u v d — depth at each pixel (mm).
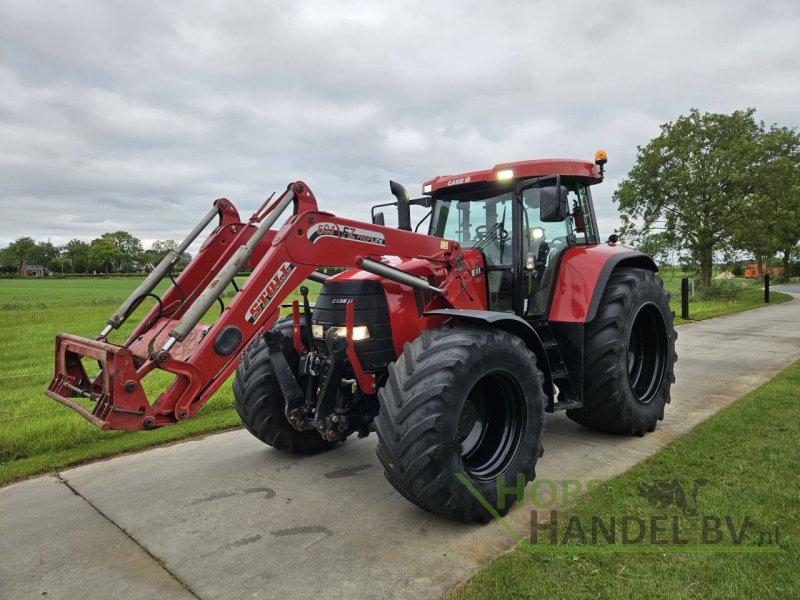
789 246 33125
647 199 22641
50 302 27297
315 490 3660
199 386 2967
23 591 2549
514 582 2492
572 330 4262
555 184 3955
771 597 2311
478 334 3184
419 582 2547
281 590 2510
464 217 4590
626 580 2480
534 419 3424
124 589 2551
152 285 3662
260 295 3152
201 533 3072
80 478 3926
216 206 4004
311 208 3414
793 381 6160
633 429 4531
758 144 21266
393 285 3670
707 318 13883
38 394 6512
